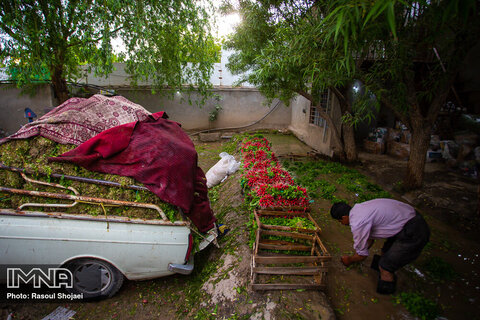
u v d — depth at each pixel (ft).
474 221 15.01
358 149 31.07
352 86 28.12
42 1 19.61
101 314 10.13
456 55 13.67
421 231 9.02
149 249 10.03
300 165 26.07
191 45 30.63
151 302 10.65
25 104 32.19
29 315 10.02
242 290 9.58
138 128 10.51
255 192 13.17
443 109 27.71
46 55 20.58
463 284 10.76
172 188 9.86
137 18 21.98
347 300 9.85
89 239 9.60
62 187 9.56
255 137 24.85
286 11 18.04
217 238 12.98
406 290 10.39
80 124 10.28
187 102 45.44
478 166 20.86
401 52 12.51
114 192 9.79
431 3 6.85
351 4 5.57
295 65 16.02
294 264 10.50
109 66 22.22
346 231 14.55
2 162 9.41
